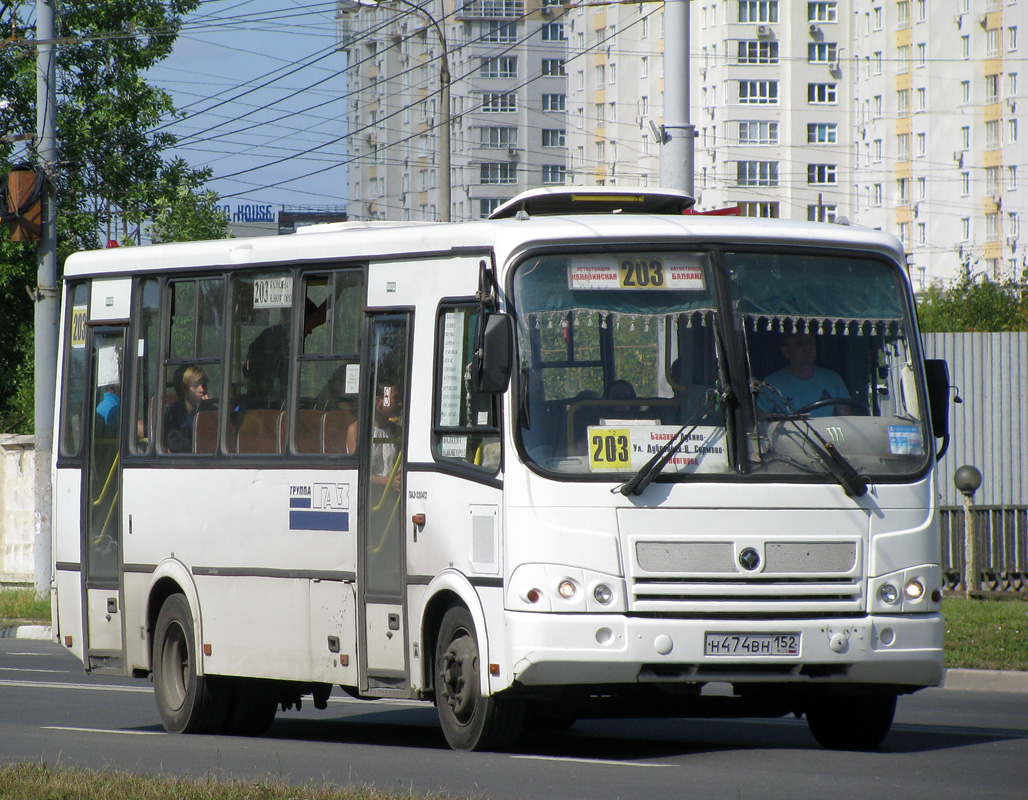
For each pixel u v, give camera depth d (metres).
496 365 23.48
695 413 24.27
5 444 68.38
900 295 25.72
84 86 97.38
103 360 33.50
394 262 27.08
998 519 52.03
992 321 148.00
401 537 26.17
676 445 24.05
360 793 20.23
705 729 31.31
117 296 33.22
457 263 25.73
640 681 23.44
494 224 25.25
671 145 44.56
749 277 25.02
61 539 34.34
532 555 23.66
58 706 36.22
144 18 97.75
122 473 32.44
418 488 25.83
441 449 25.53
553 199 28.17
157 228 94.94
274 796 20.20
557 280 24.52
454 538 25.02
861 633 24.03
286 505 28.55
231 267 30.42
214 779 21.80
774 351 24.81
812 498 24.25
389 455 26.61
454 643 25.31
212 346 30.77
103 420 33.31
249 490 29.34
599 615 23.48
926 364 26.14
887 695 25.77
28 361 92.62
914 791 21.09
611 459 23.94
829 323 25.16
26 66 94.81
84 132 94.81
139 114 97.31
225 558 29.81
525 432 23.98
